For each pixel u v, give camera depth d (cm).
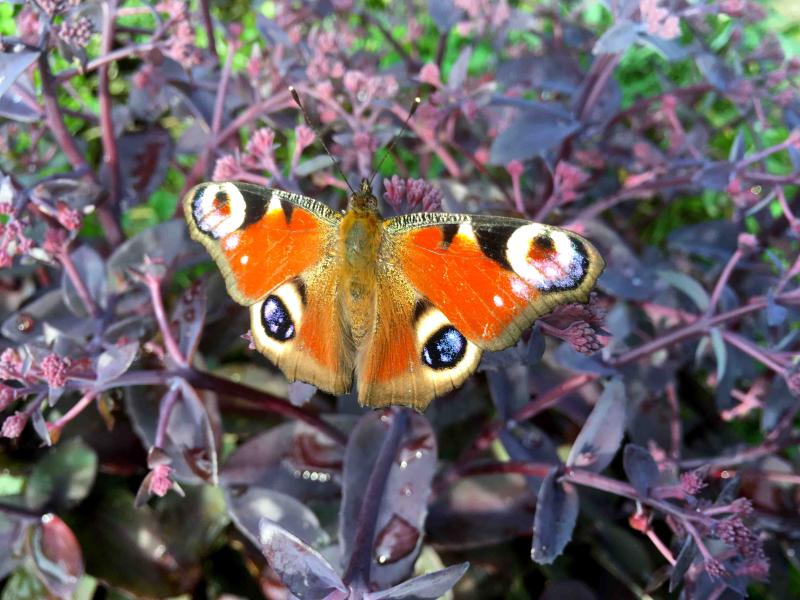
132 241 14
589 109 16
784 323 16
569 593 14
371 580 12
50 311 15
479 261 11
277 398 14
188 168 20
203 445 13
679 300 17
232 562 15
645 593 13
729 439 17
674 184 15
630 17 15
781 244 17
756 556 11
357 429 13
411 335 11
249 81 16
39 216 14
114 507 14
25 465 15
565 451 16
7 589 13
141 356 14
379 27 18
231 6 24
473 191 16
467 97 15
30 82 14
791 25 24
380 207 14
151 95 16
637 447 12
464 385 16
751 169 16
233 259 11
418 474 12
